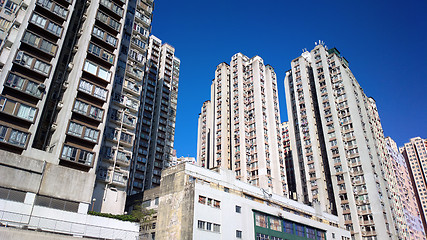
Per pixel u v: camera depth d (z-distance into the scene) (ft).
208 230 138.41
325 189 281.74
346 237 227.20
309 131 307.99
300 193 294.25
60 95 148.77
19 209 110.63
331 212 268.21
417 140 607.37
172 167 161.17
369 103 355.15
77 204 126.52
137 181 266.57
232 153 302.66
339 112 302.45
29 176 117.19
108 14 173.99
